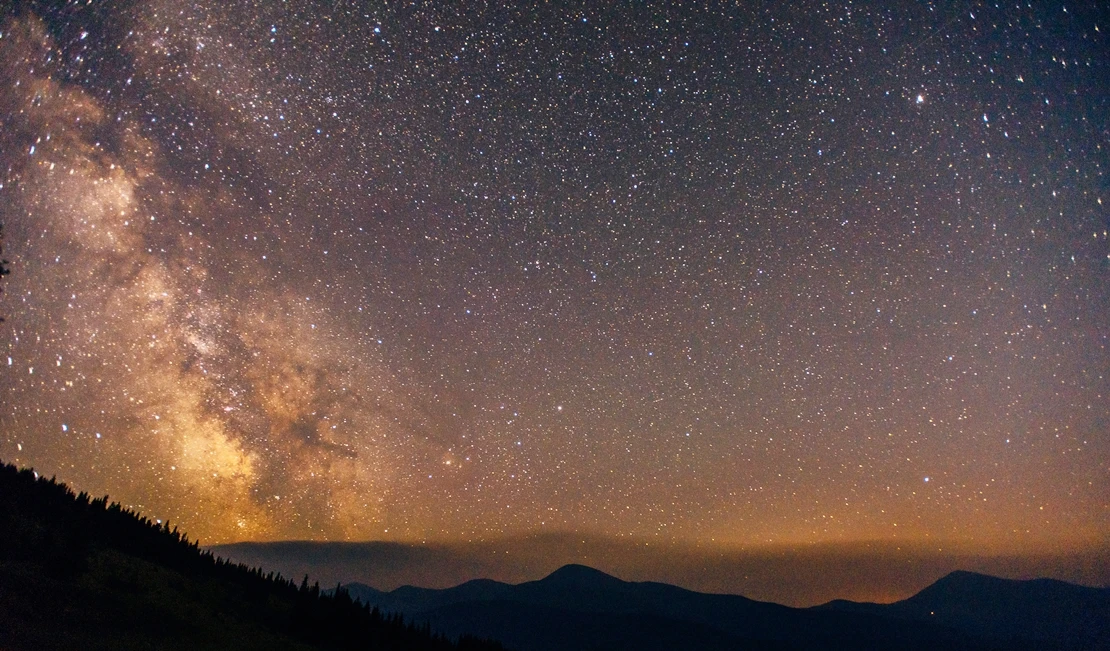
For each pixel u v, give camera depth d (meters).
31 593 8.24
